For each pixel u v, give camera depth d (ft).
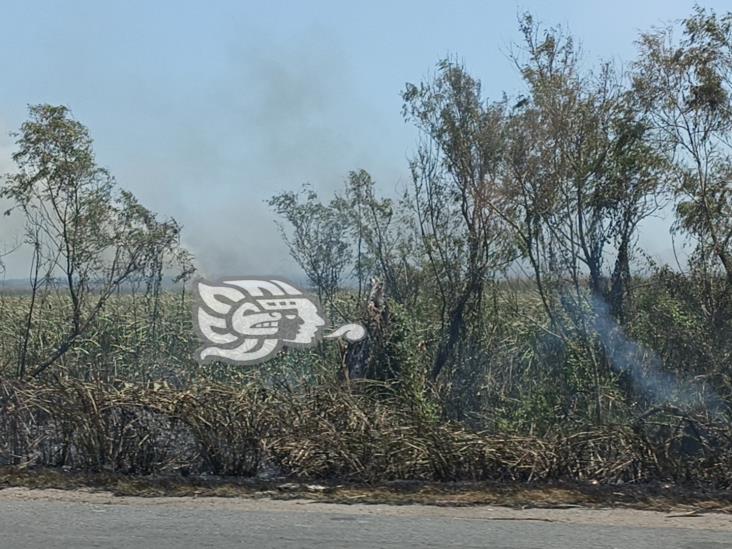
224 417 28.37
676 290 40.06
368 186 47.44
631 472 28.17
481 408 41.29
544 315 43.01
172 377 40.88
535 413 38.65
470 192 43.37
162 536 21.08
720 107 37.78
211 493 25.67
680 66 37.99
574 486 26.73
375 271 46.88
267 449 28.07
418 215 45.55
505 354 42.73
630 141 38.60
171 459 28.35
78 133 41.60
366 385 35.65
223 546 20.24
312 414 29.30
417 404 36.42
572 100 38.96
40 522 22.30
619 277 40.16
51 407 28.53
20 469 27.78
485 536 21.29
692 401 36.45
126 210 43.57
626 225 39.83
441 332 43.86
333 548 20.13
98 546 20.21
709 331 38.70
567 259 39.96
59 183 41.57
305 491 25.96
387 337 39.73
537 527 22.25
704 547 20.62
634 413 37.01
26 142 41.06
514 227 40.91
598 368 39.32
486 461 27.91
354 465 27.66
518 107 40.81
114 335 43.80
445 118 43.70
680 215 39.04
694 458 28.76
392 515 23.41
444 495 25.55
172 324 44.37
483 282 44.06
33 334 43.24
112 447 28.25
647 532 21.91
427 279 45.93
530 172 39.73
